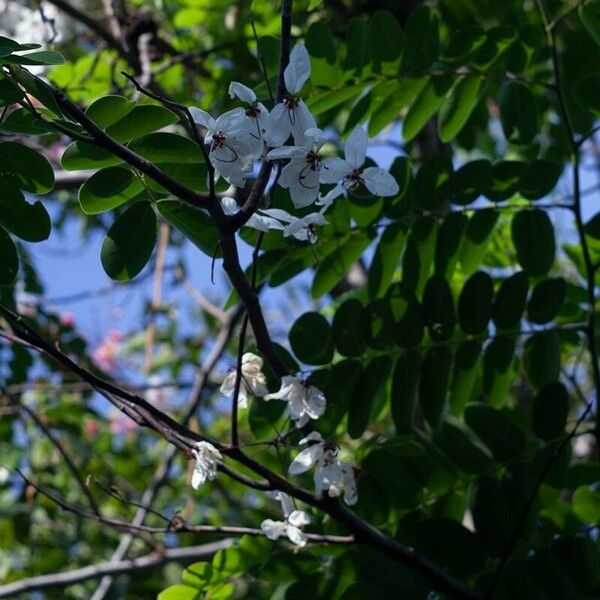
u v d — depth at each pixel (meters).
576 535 0.90
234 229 0.72
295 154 0.72
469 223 0.90
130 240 0.76
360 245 0.89
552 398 0.90
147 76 1.24
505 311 0.90
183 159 0.76
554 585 0.89
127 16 1.32
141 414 0.78
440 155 0.89
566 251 1.01
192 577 0.87
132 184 0.76
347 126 0.94
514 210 0.93
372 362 0.87
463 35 0.94
